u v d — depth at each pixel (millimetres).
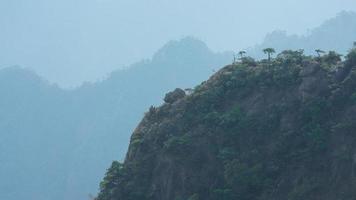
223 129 91938
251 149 88812
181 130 95562
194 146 92375
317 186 80688
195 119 95250
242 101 93812
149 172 94250
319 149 83438
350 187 78562
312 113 86125
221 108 95000
